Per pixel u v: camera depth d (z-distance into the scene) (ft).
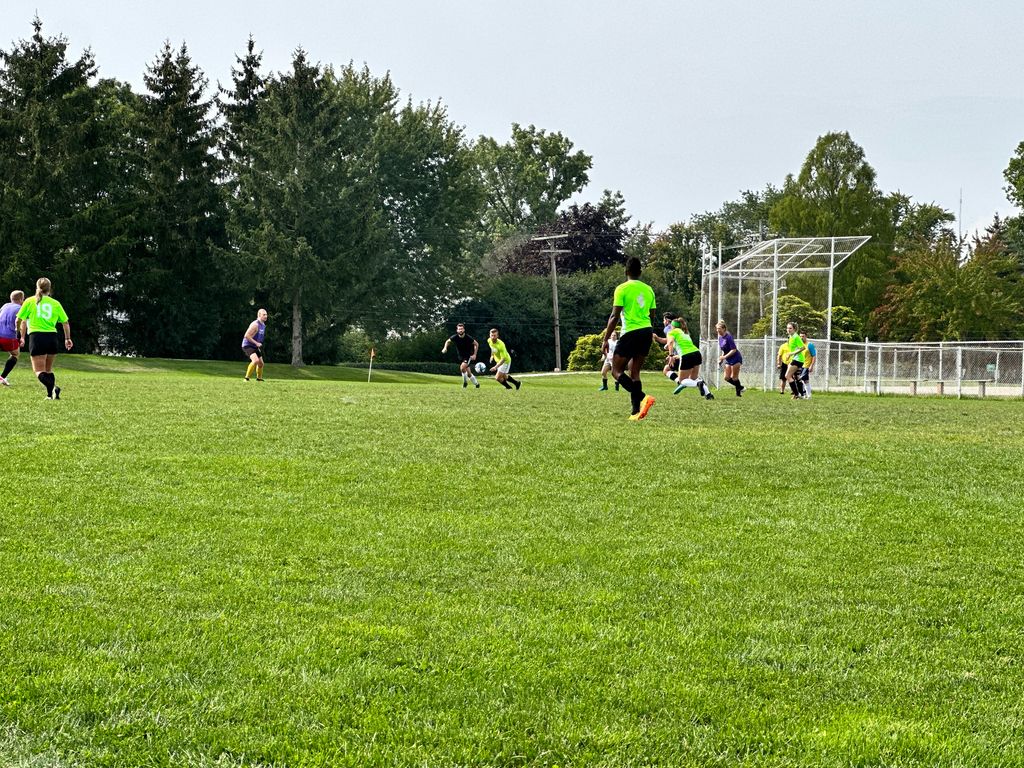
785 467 33.24
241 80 207.41
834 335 170.09
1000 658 14.87
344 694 12.82
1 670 13.23
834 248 123.03
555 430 43.62
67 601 16.22
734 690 13.37
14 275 161.79
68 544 19.99
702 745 11.67
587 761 11.25
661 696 13.04
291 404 55.83
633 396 49.80
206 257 192.95
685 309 282.77
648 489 28.43
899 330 223.92
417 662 14.01
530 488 28.07
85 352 188.55
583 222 306.96
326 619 15.80
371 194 195.62
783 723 12.34
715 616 16.55
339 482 28.17
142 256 188.85
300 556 19.67
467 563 19.53
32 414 43.93
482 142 352.08
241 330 205.05
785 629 15.94
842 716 12.61
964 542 22.40
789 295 162.30
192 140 192.34
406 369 249.34
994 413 68.18
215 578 17.92
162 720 11.96
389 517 23.63
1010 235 247.09
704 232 337.11
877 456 36.73
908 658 14.78
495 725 12.06
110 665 13.50
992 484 30.55
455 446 36.63
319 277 187.21
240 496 25.58
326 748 11.37
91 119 173.37
